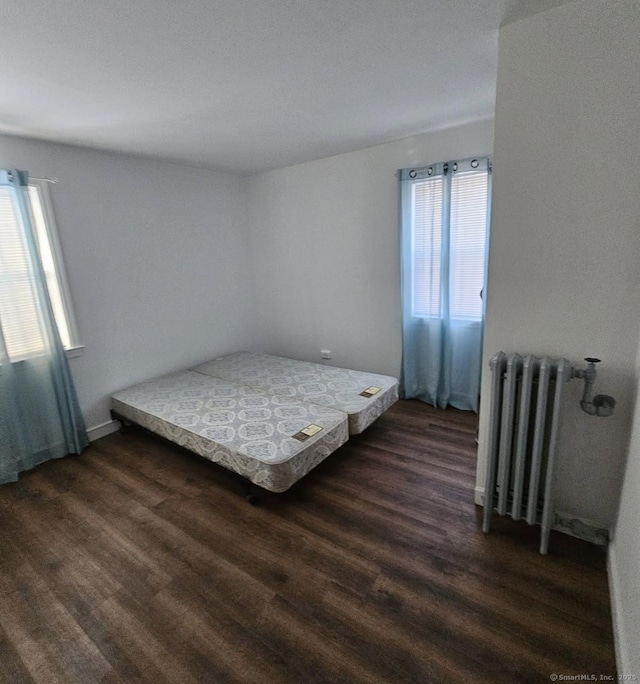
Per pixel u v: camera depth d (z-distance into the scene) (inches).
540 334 69.5
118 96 79.5
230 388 126.3
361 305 150.3
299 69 72.2
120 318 128.3
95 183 118.1
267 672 52.6
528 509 71.1
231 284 169.2
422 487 91.4
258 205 169.0
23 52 61.0
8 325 102.4
